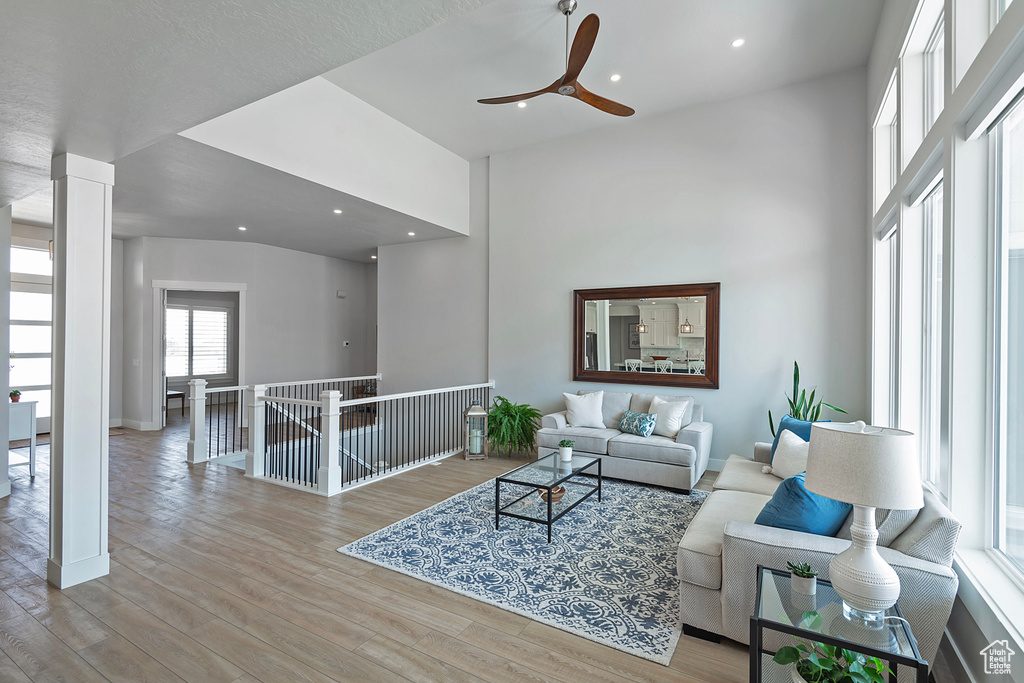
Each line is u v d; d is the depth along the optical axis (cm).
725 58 436
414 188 585
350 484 461
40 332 713
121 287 764
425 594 265
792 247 482
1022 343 183
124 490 441
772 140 491
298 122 445
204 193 495
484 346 675
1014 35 155
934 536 188
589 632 231
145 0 154
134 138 259
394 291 758
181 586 271
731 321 509
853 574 165
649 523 370
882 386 407
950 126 210
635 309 560
